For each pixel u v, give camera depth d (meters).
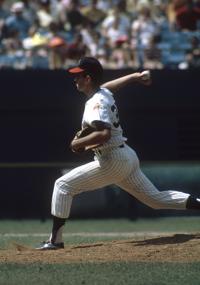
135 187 30.72
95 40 69.00
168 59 68.25
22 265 27.31
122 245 31.23
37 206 64.12
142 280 24.66
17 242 40.00
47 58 67.75
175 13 71.19
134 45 68.31
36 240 42.03
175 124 66.62
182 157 66.94
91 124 28.48
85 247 31.23
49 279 24.88
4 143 65.94
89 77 29.52
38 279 24.88
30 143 66.00
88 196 63.91
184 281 24.52
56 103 65.50
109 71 63.91
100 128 28.28
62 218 30.58
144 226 57.62
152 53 68.00
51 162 65.94
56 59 67.44
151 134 66.56
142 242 31.66
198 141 66.94
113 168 29.75
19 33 69.69
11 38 68.81
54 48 67.31
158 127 66.62
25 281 24.58
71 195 30.52
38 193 64.19
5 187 64.31
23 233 50.34
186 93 66.25
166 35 69.50
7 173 64.31
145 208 64.06
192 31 70.19
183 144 66.94
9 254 30.12
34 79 65.38
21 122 65.94
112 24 69.94
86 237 43.44
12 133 65.94
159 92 66.06
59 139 65.94
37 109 65.62
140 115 66.44
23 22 70.62
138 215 63.91
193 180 65.06
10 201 64.31
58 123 65.88
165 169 64.94
